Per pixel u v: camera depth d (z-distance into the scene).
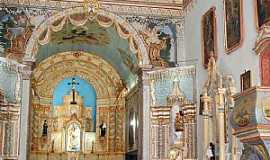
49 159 29.77
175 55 22.73
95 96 31.27
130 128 27.83
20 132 20.33
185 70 21.17
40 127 29.98
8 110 19.86
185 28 22.80
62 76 30.84
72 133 30.58
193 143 20.20
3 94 19.33
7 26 21.44
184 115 20.70
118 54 26.84
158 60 22.52
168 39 22.84
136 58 23.38
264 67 14.40
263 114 9.90
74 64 30.67
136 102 25.80
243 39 15.97
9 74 20.12
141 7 22.83
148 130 21.59
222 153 15.93
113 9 22.52
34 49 21.50
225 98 16.42
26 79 20.94
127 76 28.25
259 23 14.78
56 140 30.33
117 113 30.48
